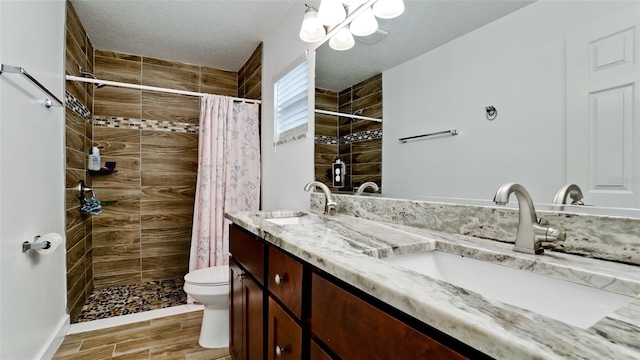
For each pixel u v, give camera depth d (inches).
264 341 44.7
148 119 117.2
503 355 14.1
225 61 123.3
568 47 31.5
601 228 28.3
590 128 29.8
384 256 32.9
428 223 44.9
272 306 42.1
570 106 31.3
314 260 29.7
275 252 41.4
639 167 26.6
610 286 23.3
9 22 48.6
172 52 114.3
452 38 44.5
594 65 29.4
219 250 99.8
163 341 73.0
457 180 43.7
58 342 69.7
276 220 61.7
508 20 37.3
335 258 27.8
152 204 117.6
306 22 66.2
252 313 49.2
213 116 100.9
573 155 31.1
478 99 40.9
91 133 106.0
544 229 29.6
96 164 101.3
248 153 106.5
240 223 55.8
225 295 69.9
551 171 32.9
